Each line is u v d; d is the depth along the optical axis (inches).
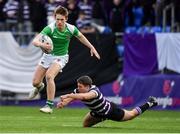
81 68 2037.4
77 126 1274.6
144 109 1246.9
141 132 1138.7
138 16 2308.1
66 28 1362.0
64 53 1381.6
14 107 1978.3
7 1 2271.2
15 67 2052.2
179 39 2046.0
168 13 2272.4
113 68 2046.0
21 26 2219.5
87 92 1184.8
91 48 1385.3
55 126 1268.5
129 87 2036.2
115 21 2234.3
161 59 2057.1
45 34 1336.1
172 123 1464.1
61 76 2031.3
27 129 1177.4
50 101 1349.7
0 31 2215.8
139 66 2057.1
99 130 1157.7
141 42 2053.4
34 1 2219.5
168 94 2022.6
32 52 2049.7
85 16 2226.9
